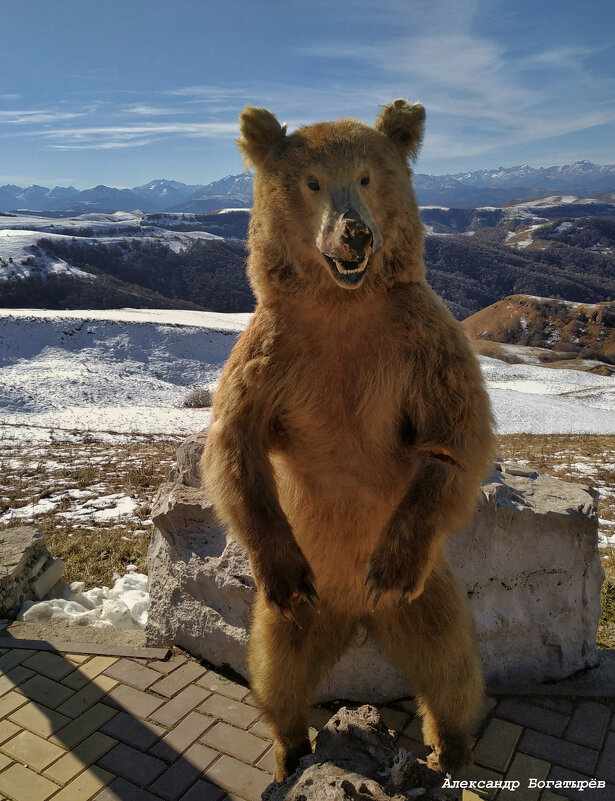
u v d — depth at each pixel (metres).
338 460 2.77
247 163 3.03
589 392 53.41
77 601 5.75
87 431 27.11
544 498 4.47
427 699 3.21
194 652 4.57
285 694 3.16
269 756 3.62
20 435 24.41
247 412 2.70
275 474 3.00
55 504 11.65
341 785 2.46
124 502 11.71
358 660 4.11
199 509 4.79
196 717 3.92
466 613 3.18
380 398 2.63
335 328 2.61
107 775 3.48
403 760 2.62
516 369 66.81
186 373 58.00
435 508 2.51
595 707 4.06
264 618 3.14
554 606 4.32
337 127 2.71
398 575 2.50
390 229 2.63
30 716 3.94
